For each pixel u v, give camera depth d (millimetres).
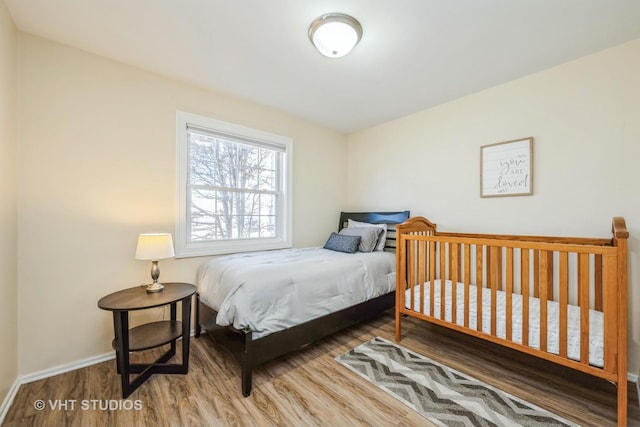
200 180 2697
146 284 2178
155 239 1982
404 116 3373
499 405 1548
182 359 1970
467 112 2791
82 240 2021
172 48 2010
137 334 1896
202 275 2436
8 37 1635
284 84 2559
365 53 2057
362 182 3900
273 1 1550
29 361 1818
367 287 2523
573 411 1501
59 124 1938
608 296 1382
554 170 2240
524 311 1665
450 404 1561
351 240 3031
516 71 2318
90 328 2051
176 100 2475
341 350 2195
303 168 3535
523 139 2398
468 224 2789
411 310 2299
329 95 2801
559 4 1560
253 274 1905
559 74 2215
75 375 1887
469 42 1919
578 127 2125
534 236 2277
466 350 2180
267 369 1930
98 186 2088
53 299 1912
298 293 1997
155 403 1596
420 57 2109
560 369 1904
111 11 1635
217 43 1945
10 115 1676
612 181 1983
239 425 1429
